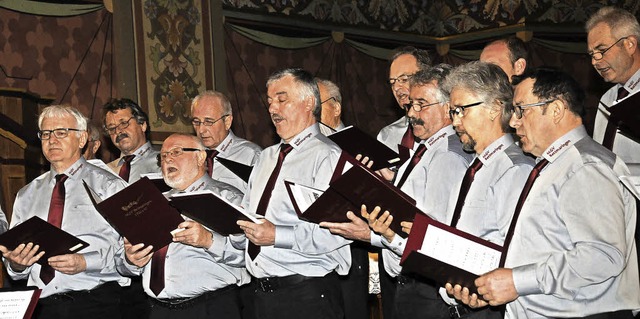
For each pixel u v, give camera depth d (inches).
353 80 417.7
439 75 159.0
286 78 171.3
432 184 154.5
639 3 430.0
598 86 421.4
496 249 125.0
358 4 422.9
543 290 118.5
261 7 386.6
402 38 438.6
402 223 137.6
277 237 157.9
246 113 378.3
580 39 436.1
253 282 196.4
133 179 227.8
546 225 121.5
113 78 336.2
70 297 181.0
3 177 244.7
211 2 368.2
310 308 161.8
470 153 155.9
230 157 218.8
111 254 183.0
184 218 173.2
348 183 135.8
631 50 165.5
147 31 345.4
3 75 306.8
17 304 151.5
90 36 331.6
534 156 134.6
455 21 448.1
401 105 189.2
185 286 171.5
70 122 188.5
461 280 125.2
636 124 130.1
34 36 316.8
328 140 170.9
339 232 149.8
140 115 233.0
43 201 189.6
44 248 168.9
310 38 402.9
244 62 379.2
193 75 359.3
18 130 246.8
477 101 134.7
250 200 174.4
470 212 136.6
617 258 115.3
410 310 158.9
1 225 189.8
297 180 166.7
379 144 168.6
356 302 199.5
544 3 433.1
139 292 222.1
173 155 179.0
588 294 119.9
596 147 122.3
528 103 123.3
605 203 116.8
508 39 179.6
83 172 189.9
